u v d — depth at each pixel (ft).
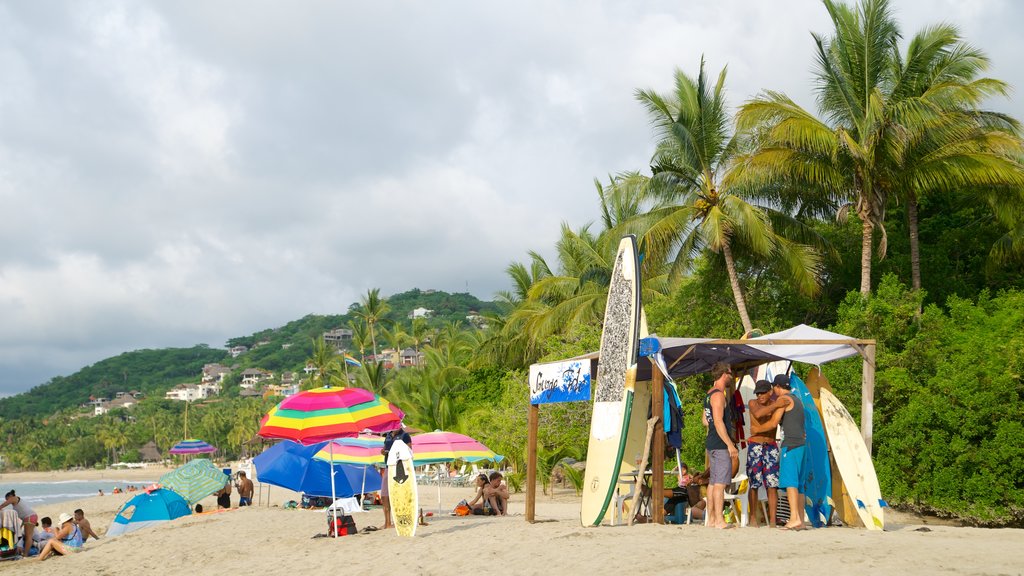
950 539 26.30
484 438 117.80
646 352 35.19
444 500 84.99
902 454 58.70
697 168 79.20
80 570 41.86
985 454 54.95
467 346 187.42
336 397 44.88
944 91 64.49
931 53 69.56
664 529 31.14
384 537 41.01
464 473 127.65
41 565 45.24
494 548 30.48
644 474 35.81
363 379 216.74
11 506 49.11
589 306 106.32
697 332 81.15
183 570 38.24
